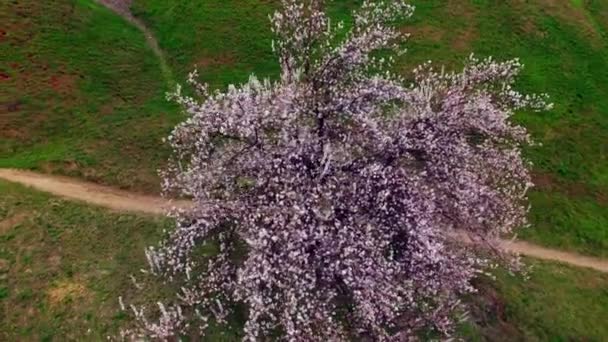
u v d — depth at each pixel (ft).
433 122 82.89
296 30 95.30
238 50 137.08
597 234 113.29
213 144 84.43
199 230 81.35
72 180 107.76
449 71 135.95
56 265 89.81
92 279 88.17
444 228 85.92
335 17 141.79
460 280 81.56
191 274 86.02
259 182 78.69
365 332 75.15
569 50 147.54
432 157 81.97
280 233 72.79
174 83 130.93
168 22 141.59
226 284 79.36
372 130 81.82
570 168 124.16
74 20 137.28
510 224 93.91
